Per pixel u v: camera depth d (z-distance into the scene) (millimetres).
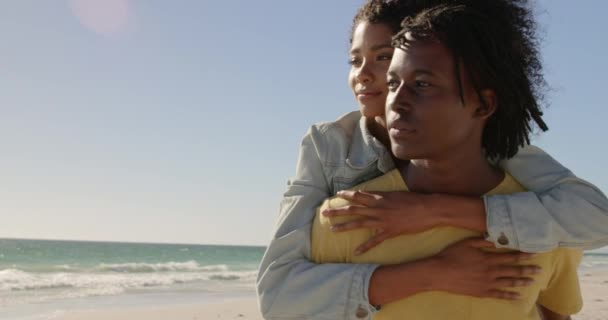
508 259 1377
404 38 1337
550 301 1644
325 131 1824
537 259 1426
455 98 1312
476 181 1482
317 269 1424
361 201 1455
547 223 1407
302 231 1515
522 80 1431
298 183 1742
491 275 1349
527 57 1521
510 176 1566
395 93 1338
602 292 17453
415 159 1434
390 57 1973
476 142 1441
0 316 12234
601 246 1474
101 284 20594
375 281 1356
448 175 1464
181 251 79125
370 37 2002
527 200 1424
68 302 14898
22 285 19250
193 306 14039
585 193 1502
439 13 1316
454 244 1396
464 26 1310
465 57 1306
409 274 1343
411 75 1318
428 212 1401
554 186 1547
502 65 1353
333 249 1467
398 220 1403
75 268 30625
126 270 30250
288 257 1485
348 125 1878
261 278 1485
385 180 1553
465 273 1346
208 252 78812
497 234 1377
